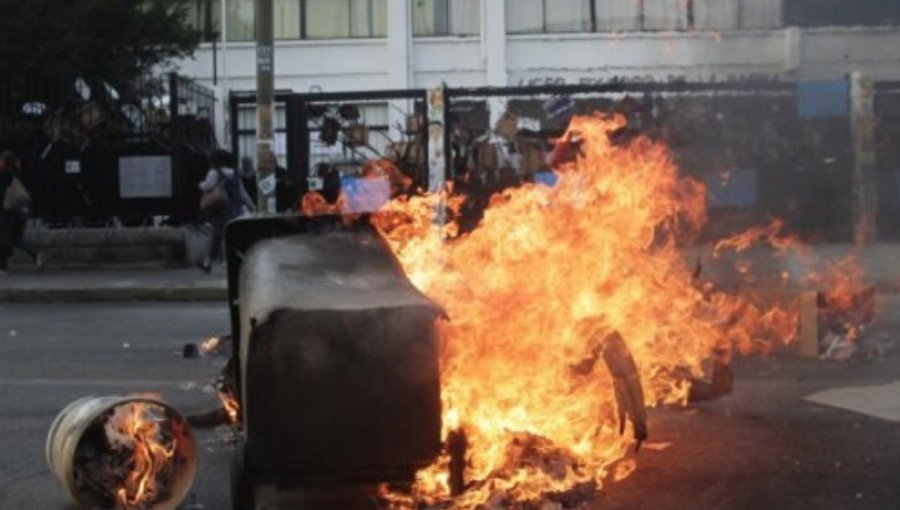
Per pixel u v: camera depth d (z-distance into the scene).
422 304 4.92
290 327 4.80
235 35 36.00
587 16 29.42
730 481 6.08
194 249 18.44
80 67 21.00
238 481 5.32
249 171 21.27
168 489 5.77
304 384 4.82
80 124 19.42
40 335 12.12
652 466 6.34
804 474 6.18
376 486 5.32
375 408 4.88
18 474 6.51
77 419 5.74
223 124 23.53
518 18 34.78
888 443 6.83
